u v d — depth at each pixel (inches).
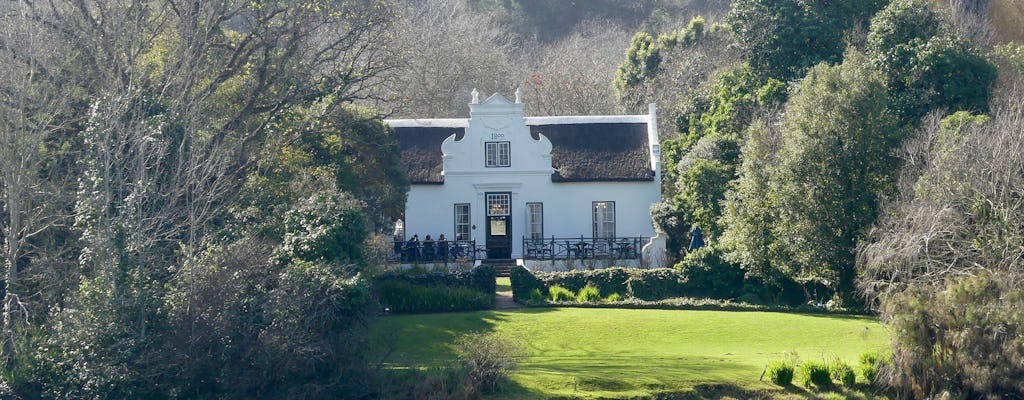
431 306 1243.2
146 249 906.7
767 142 1375.5
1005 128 1112.2
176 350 839.1
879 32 1556.3
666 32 2568.9
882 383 909.8
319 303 867.4
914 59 1475.1
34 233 939.3
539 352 1041.5
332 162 1379.2
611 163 1814.7
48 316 895.7
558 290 1338.6
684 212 1642.5
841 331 1138.7
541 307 1285.7
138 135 914.7
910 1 1546.5
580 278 1378.0
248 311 866.8
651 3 3009.4
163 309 866.8
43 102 999.0
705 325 1168.8
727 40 2160.4
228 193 1081.4
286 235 984.9
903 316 896.3
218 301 856.9
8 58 994.7
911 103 1470.2
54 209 992.9
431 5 2522.1
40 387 845.8
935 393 879.7
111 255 863.1
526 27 3029.0
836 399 896.3
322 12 1288.1
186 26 1147.9
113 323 840.3
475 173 1795.0
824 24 1699.1
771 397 900.0
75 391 828.0
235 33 1323.8
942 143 1192.8
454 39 2431.1
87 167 969.5
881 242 1123.9
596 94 2418.8
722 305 1301.7
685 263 1379.2
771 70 1724.9
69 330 840.9
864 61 1425.9
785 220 1310.3
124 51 1142.3
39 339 858.1
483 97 2459.4
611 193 1801.2
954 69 1466.5
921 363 888.3
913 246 1058.7
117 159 914.1
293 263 936.3
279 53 1288.1
